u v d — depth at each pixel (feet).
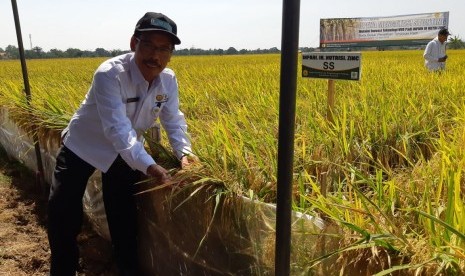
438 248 4.74
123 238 10.04
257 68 42.65
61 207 9.24
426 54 30.48
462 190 6.73
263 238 6.44
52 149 13.78
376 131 10.43
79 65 74.54
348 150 9.28
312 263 5.70
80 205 9.51
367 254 5.09
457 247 4.64
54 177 9.36
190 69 46.06
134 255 10.32
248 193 7.06
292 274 6.03
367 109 12.00
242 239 6.86
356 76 8.35
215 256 7.49
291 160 4.18
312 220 5.72
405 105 13.07
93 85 8.21
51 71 53.57
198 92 19.33
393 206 6.06
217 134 9.06
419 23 108.47
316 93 16.40
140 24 7.78
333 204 5.62
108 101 7.99
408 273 4.71
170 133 9.25
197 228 7.73
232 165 7.97
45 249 11.85
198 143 9.60
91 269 10.80
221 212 7.09
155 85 8.69
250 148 9.24
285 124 4.06
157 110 8.98
